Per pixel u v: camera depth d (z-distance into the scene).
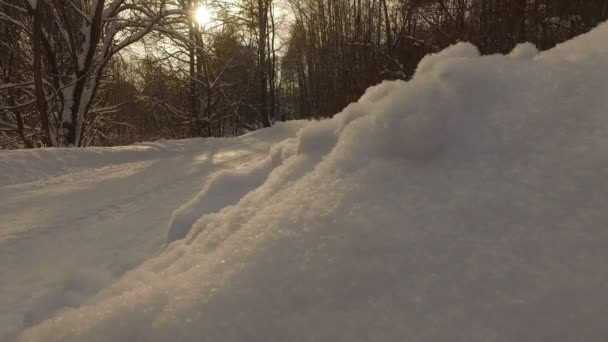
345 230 0.94
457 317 0.70
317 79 27.78
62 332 0.99
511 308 0.69
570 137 0.96
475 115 1.10
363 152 1.19
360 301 0.78
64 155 8.22
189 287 0.98
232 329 0.82
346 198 1.04
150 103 22.09
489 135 1.04
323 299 0.81
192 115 22.06
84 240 3.35
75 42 13.13
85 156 8.48
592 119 0.98
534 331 0.65
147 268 1.80
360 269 0.84
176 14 14.05
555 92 1.08
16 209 4.60
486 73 1.17
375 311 0.76
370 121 1.26
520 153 0.97
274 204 1.28
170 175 6.68
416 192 0.98
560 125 1.00
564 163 0.91
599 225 0.77
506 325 0.67
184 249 1.80
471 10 10.28
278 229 1.05
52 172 7.28
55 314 1.95
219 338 0.81
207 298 0.91
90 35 12.13
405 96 1.21
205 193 2.76
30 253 3.10
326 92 22.53
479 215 0.87
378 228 0.91
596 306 0.66
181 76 21.56
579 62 1.15
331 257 0.89
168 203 4.59
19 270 2.73
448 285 0.75
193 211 2.62
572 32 8.46
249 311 0.84
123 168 7.79
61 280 2.47
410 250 0.84
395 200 0.98
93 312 1.04
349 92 16.55
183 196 4.93
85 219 4.07
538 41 8.91
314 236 0.97
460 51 1.43
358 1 16.98
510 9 9.20
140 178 6.52
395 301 0.76
